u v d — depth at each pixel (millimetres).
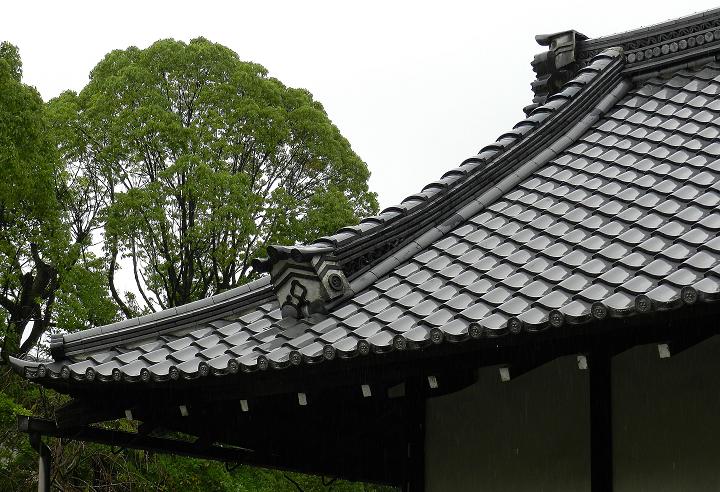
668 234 5793
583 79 8289
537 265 5984
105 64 24844
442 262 6559
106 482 17656
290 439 7566
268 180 25188
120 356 6406
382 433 7430
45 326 20656
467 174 7340
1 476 17172
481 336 5254
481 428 6426
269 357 5809
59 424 6535
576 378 6098
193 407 6383
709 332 5035
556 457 6062
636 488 5711
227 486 19375
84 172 23766
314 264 6254
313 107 26078
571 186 7090
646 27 8492
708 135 7102
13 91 18125
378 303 6184
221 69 24484
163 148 23344
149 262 23359
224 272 23344
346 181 25938
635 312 4859
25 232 19312
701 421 5555
